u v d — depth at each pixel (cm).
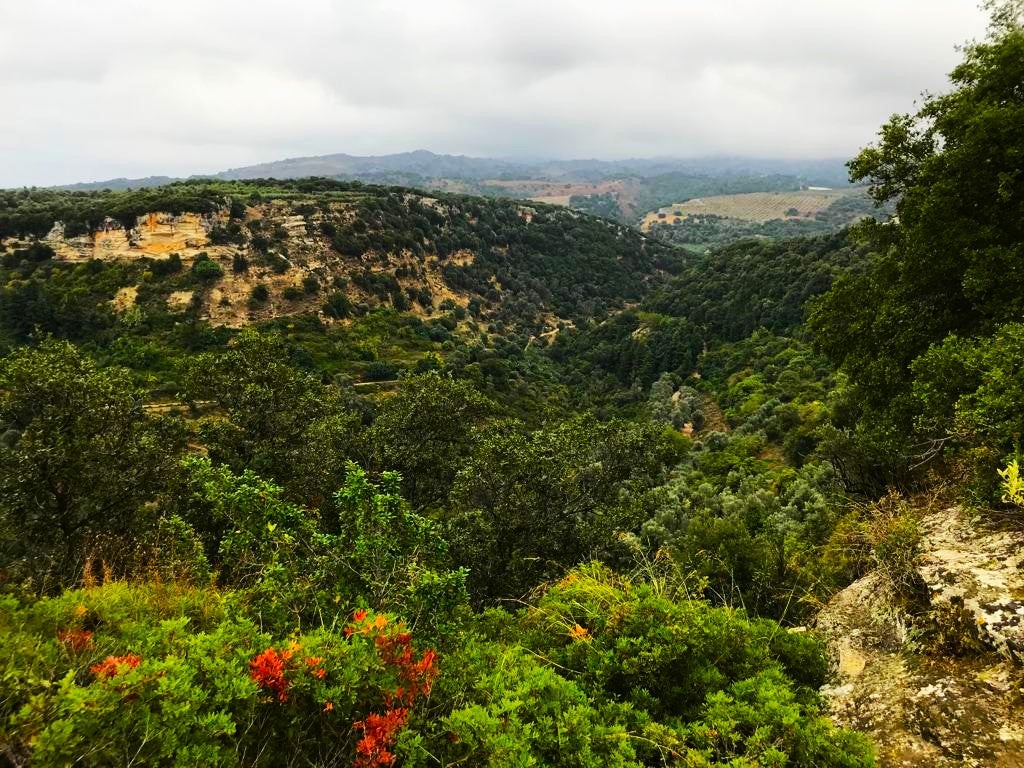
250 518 518
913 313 1242
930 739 338
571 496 1633
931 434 913
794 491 2536
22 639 327
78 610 389
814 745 305
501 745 277
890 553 548
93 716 236
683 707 395
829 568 731
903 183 1404
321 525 1226
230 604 454
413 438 1827
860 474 1285
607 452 1706
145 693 256
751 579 841
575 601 528
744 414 5875
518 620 576
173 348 5653
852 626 530
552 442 1557
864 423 1228
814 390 5444
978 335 1019
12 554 1154
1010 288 988
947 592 438
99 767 235
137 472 1341
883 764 330
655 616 442
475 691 351
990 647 383
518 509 1466
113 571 634
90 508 1265
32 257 6500
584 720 320
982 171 1091
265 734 289
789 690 395
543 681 353
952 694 365
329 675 303
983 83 1157
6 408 1247
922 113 1328
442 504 1847
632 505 1602
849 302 1445
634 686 403
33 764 220
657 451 1728
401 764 291
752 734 337
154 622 408
